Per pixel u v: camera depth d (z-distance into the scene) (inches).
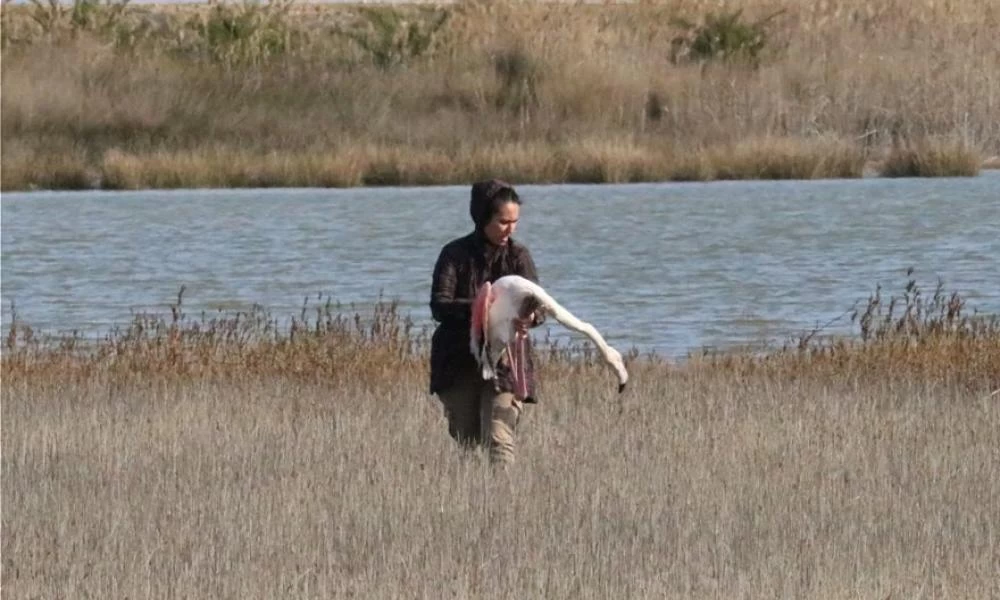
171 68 5703.7
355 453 1567.4
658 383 1969.7
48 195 4980.3
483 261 1471.5
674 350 2407.7
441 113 5615.2
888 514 1318.9
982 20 6013.8
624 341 2498.8
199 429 1710.1
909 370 2023.9
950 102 5497.1
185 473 1492.4
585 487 1409.9
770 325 2632.9
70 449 1617.9
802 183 5017.2
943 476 1456.7
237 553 1213.7
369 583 1137.4
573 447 1589.6
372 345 2188.7
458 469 1449.3
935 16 5994.1
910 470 1483.8
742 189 4852.4
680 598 1095.6
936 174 5172.2
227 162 5211.6
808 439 1616.6
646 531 1264.8
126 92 5536.4
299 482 1428.4
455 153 5369.1
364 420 1733.5
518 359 1461.6
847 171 5196.9
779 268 3277.6
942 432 1657.2
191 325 2461.9
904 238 3718.0
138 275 3275.1
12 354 2230.6
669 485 1416.1
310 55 5944.9
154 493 1412.4
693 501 1363.2
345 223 4146.2
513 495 1370.6
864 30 6033.5
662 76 5693.9
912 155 5226.4
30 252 3619.6
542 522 1295.5
